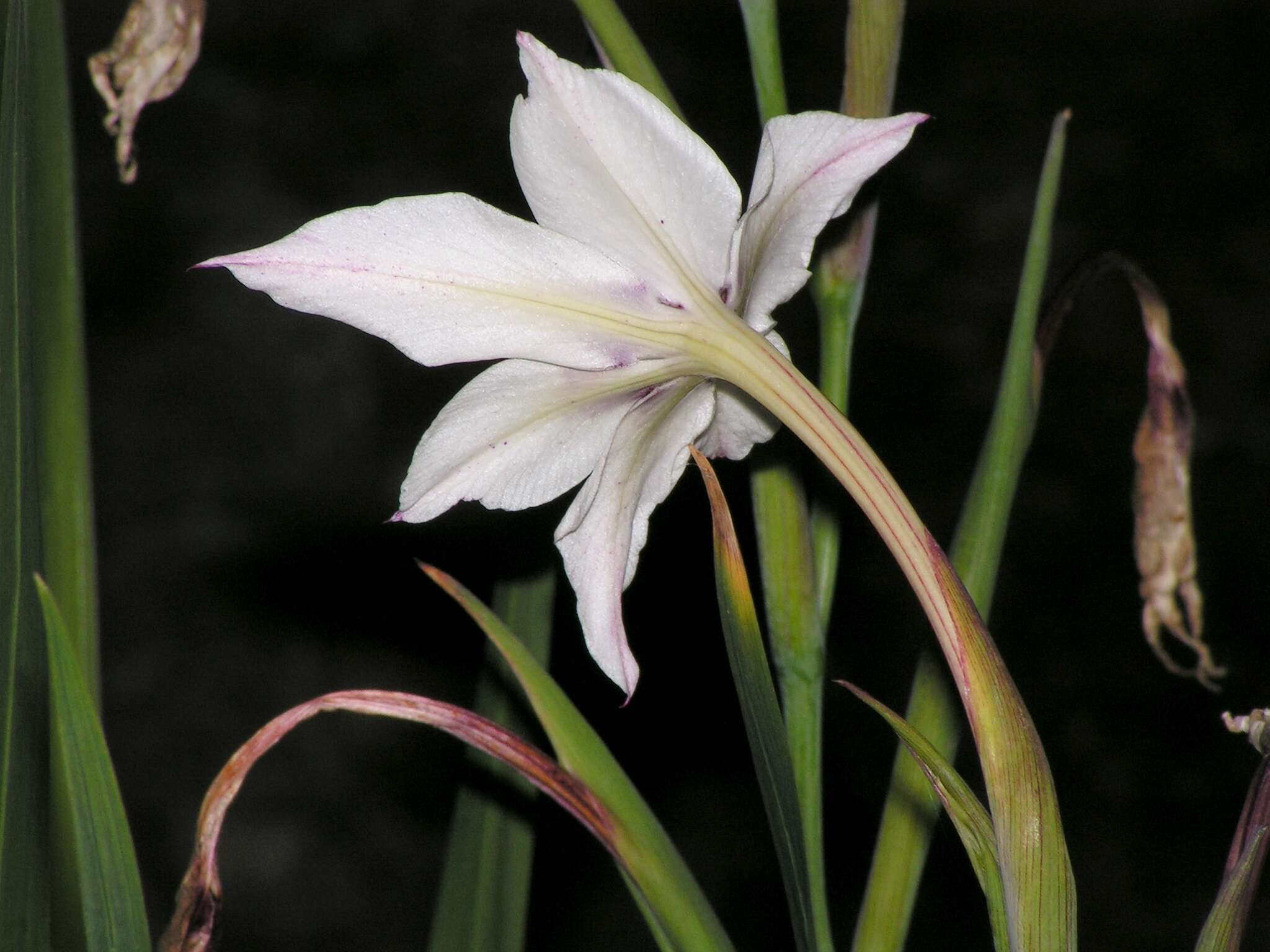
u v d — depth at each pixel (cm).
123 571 151
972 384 153
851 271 47
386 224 43
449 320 43
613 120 43
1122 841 125
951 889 106
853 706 125
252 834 135
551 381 44
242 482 158
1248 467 146
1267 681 130
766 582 47
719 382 45
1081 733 130
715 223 43
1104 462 146
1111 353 155
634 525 44
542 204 43
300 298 43
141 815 137
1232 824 124
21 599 45
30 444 44
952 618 43
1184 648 133
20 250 44
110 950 43
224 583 150
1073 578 138
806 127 43
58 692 42
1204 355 154
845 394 47
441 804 137
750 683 44
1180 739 129
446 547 132
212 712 143
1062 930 42
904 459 147
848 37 46
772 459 46
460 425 44
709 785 125
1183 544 50
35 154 47
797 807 45
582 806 45
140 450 160
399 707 45
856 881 117
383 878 133
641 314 44
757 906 121
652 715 125
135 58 46
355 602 147
